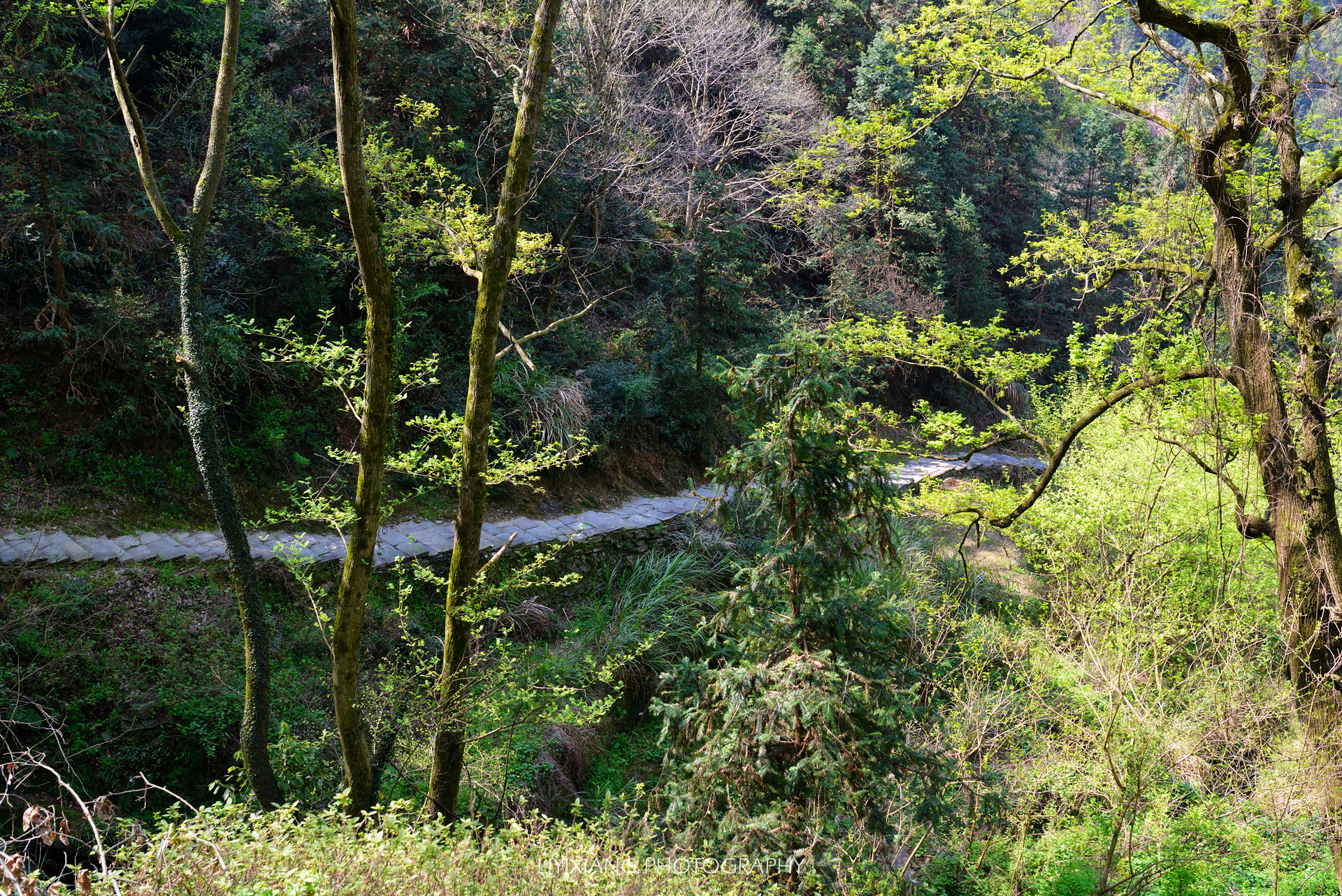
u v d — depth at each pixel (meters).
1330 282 6.49
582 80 14.10
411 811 5.46
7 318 8.77
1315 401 6.26
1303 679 6.45
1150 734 6.85
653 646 9.42
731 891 4.45
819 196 8.01
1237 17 5.79
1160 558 8.72
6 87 7.66
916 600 9.20
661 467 13.72
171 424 8.95
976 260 24.59
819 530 5.52
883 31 22.17
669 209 16.56
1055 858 7.32
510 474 5.92
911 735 7.22
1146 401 7.51
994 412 24.02
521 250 8.04
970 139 27.39
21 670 6.33
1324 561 6.23
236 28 5.55
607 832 4.67
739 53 19.41
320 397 10.73
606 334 14.98
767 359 5.60
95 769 6.30
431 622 9.02
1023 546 10.46
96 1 5.47
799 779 5.09
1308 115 6.28
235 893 2.92
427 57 12.09
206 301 9.38
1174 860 6.93
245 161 10.30
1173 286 7.09
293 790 5.96
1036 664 7.99
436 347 11.77
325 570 8.59
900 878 6.37
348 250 10.33
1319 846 7.22
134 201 9.29
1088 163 29.66
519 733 7.39
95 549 7.78
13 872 2.31
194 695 6.96
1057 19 6.88
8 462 8.09
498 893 3.59
